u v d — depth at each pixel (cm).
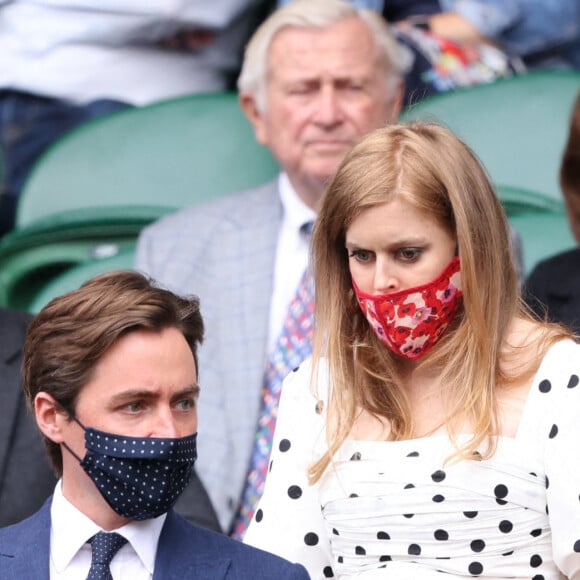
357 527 1065
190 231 1661
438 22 2045
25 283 1873
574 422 1027
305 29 1652
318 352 1109
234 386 1544
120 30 2019
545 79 1916
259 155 1916
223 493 1501
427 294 1052
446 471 1042
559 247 1745
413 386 1095
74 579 975
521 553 1034
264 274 1611
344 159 1080
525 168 1875
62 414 979
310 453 1117
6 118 2017
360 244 1057
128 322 965
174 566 981
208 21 2028
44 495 1374
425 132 1080
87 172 1923
